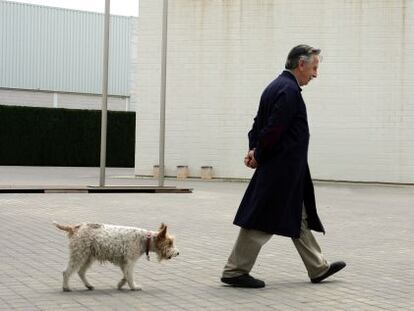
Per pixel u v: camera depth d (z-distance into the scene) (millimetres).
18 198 14812
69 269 5734
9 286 5941
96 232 5734
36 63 37688
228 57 24125
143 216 11938
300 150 5949
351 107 23484
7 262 7148
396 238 9930
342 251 8570
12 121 32656
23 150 32906
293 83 6000
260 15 23922
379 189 21297
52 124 33312
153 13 24469
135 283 5949
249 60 24000
